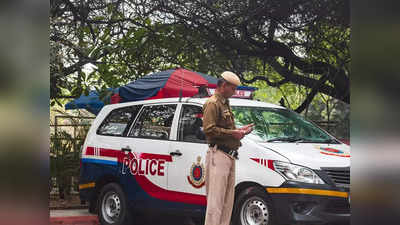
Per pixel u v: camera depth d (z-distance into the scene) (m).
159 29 13.46
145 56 12.78
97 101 12.09
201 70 14.15
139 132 7.57
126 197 7.48
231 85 5.85
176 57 13.72
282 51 14.68
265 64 15.80
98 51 11.43
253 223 6.18
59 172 10.42
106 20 13.42
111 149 7.76
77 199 10.67
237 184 6.30
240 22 14.45
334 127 14.02
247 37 14.48
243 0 13.98
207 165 5.87
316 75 15.60
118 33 13.55
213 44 14.37
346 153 6.53
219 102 5.88
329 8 13.64
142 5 13.71
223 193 5.77
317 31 14.13
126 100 8.97
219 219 5.73
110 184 7.71
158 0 13.74
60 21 12.15
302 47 14.88
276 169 6.07
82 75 10.77
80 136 10.98
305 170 6.00
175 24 13.90
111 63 11.67
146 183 7.22
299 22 14.27
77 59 11.55
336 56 13.94
